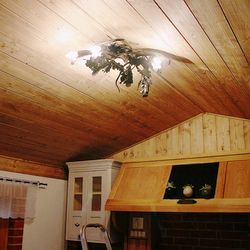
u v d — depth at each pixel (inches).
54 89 112.1
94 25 81.5
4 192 140.6
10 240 147.3
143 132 169.8
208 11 67.4
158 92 130.1
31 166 160.2
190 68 104.9
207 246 147.5
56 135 144.9
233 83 110.1
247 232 140.2
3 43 85.5
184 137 168.9
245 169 129.2
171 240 156.4
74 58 87.4
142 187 148.3
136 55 92.3
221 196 125.0
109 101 129.0
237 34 73.9
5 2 72.3
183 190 135.8
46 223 166.4
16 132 131.9
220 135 159.3
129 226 152.9
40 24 80.2
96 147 171.5
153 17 74.9
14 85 104.6
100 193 164.1
